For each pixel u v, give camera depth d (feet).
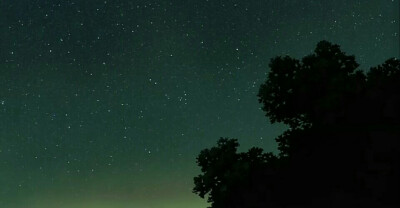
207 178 47.60
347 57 48.42
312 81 46.75
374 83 46.55
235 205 45.62
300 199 41.78
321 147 44.73
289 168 45.44
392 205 36.78
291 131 48.08
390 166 38.83
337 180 41.06
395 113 43.52
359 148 41.75
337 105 45.29
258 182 45.98
